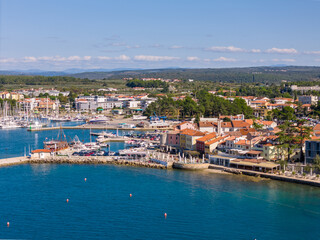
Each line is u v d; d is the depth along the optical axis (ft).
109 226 485.56
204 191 604.90
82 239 453.58
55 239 453.99
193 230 474.90
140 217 510.99
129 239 452.76
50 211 531.50
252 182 644.69
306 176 644.69
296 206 542.98
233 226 485.97
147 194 594.24
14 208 542.16
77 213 524.52
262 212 524.93
